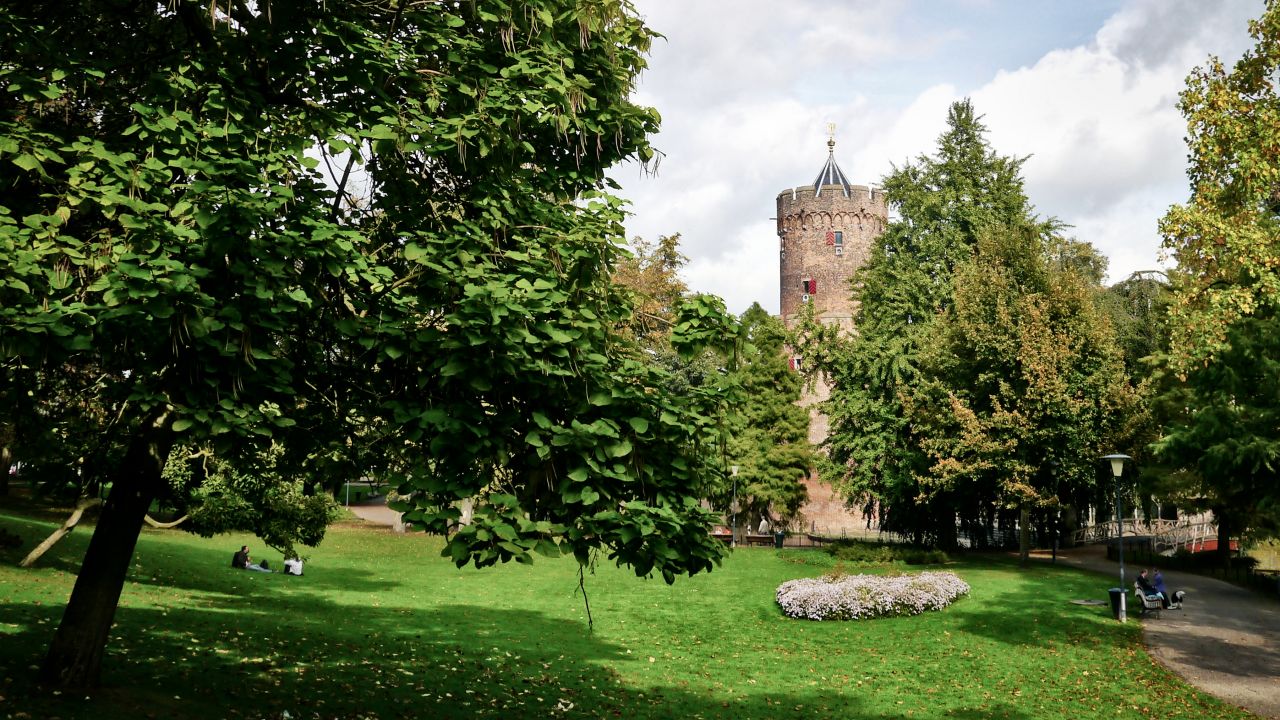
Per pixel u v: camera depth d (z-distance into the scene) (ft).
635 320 35.50
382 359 28.91
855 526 215.92
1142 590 91.91
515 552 26.81
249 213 25.99
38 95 27.66
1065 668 71.00
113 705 34.06
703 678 66.95
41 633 46.85
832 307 241.76
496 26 35.88
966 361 125.90
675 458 31.04
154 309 23.82
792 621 92.27
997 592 102.12
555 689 58.44
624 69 37.58
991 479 127.65
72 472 54.29
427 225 34.24
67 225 31.27
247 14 32.71
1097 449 123.44
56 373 36.81
